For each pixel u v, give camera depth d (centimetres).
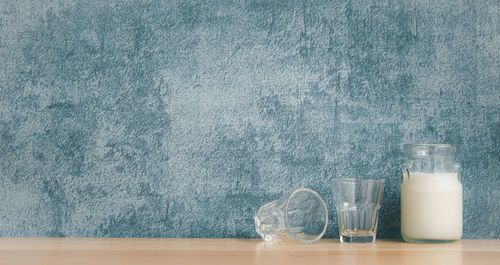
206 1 123
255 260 90
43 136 124
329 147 119
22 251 101
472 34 119
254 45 121
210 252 98
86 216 122
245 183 120
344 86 120
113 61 123
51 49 124
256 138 120
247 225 120
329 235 118
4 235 123
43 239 119
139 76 123
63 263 88
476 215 117
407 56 119
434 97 119
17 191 123
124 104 123
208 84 122
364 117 119
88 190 122
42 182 123
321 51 120
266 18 121
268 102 121
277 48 121
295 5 121
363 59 120
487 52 119
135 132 122
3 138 124
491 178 117
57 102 124
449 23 119
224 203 120
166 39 123
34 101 124
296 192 107
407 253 96
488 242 110
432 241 107
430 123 118
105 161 123
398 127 119
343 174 119
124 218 121
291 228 108
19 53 124
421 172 108
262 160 120
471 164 117
